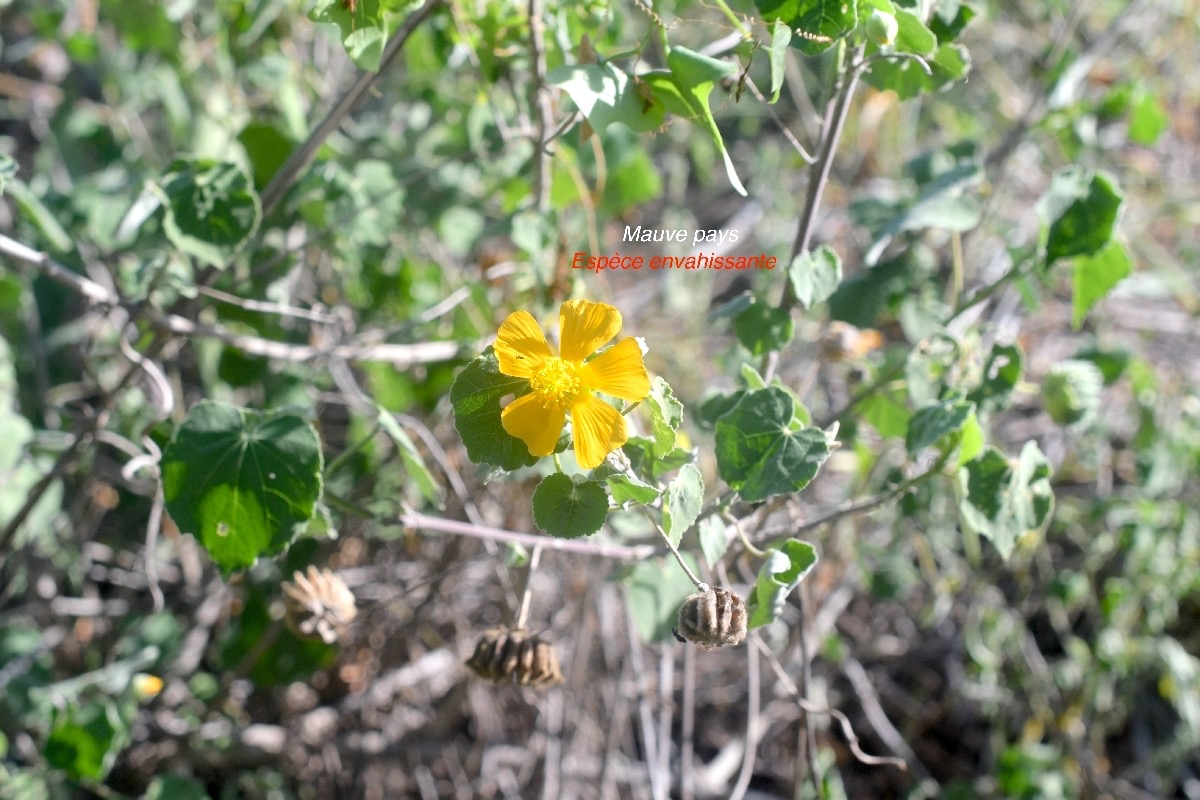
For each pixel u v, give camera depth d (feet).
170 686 1.39
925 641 1.64
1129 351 1.53
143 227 1.32
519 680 0.91
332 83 1.66
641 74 0.91
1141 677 1.57
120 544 1.55
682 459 0.82
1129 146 2.15
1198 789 1.53
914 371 1.06
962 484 0.94
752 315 1.00
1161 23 2.03
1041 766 1.41
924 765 1.59
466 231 1.47
